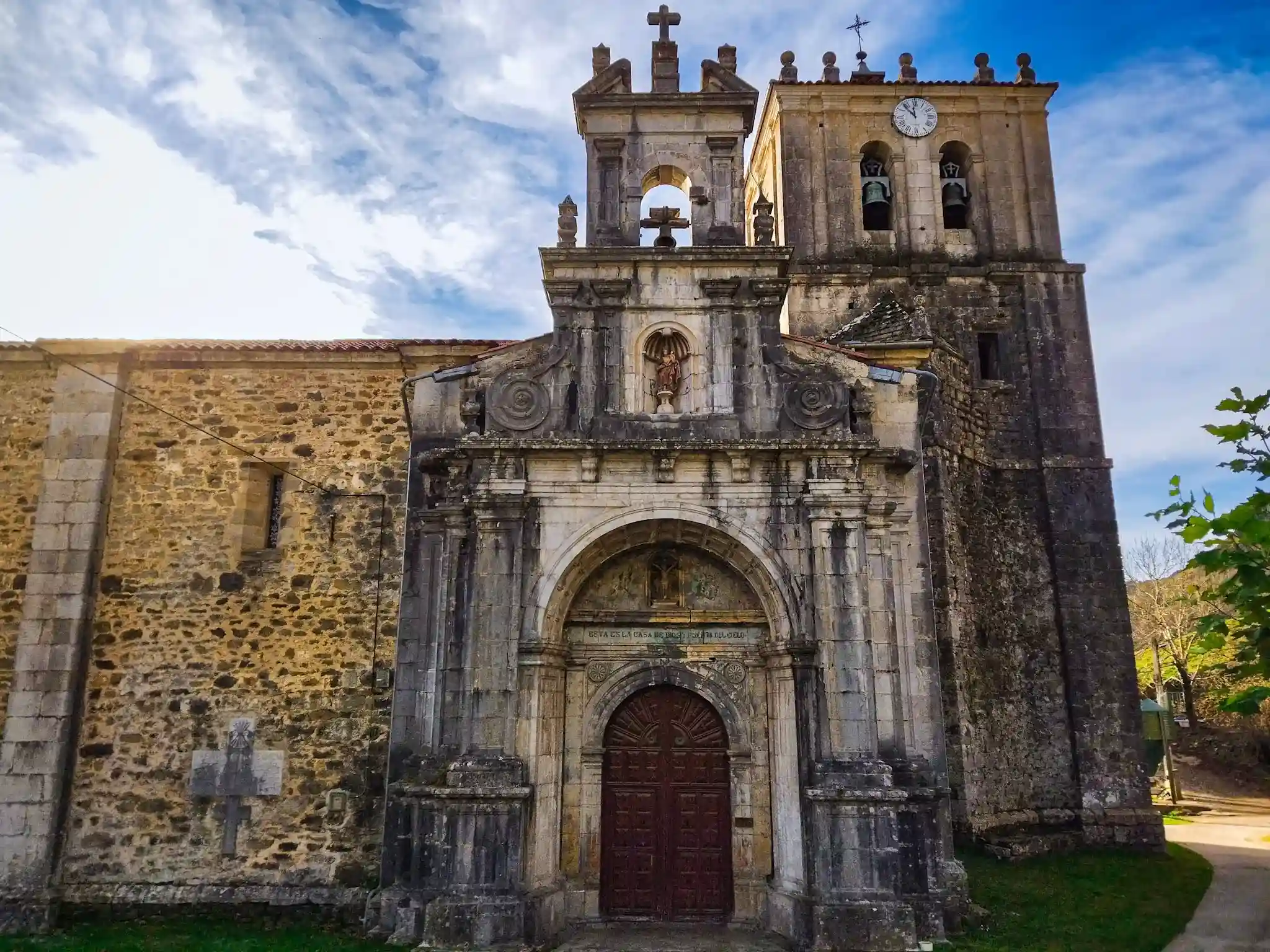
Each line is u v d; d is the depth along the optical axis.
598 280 15.23
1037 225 26.23
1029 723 22.58
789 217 26.36
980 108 27.14
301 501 16.27
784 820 13.66
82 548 15.67
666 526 14.36
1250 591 5.86
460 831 12.70
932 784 14.32
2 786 14.70
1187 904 15.86
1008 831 21.00
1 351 16.52
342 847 14.80
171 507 16.16
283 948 12.69
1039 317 25.28
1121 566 23.59
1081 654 23.02
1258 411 6.34
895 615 14.74
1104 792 22.14
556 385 14.81
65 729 14.94
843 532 13.93
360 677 15.46
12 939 13.37
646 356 15.28
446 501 14.62
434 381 15.52
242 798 15.00
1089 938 13.34
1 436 16.39
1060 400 24.70
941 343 23.41
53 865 14.49
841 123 27.11
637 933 13.55
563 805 14.34
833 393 14.72
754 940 13.22
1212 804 32.16
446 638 13.89
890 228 26.83
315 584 15.88
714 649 14.90
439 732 13.71
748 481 14.26
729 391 14.88
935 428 22.27
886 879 12.55
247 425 16.56
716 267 15.38
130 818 14.90
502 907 12.34
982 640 22.14
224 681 15.44
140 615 15.69
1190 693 38.94
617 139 16.19
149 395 16.64
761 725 14.61
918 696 14.61
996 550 23.34
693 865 14.35
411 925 12.82
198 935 13.53
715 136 16.20
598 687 14.80
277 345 16.75
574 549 13.98
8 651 15.43
